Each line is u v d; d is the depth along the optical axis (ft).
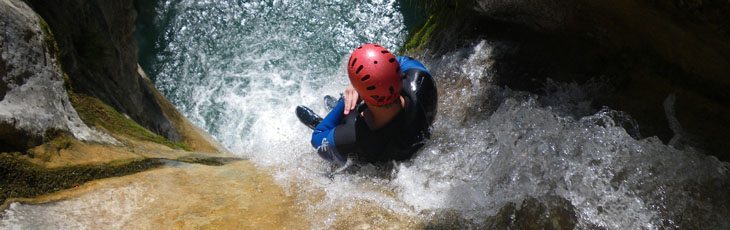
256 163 11.41
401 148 10.89
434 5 20.03
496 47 15.98
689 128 11.26
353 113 10.79
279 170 10.84
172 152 11.82
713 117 11.27
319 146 11.25
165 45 26.05
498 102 14.34
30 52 10.07
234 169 10.74
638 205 8.88
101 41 13.80
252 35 26.09
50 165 9.29
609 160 9.59
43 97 9.98
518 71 14.92
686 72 11.98
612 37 13.50
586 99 13.35
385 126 10.32
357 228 9.05
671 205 8.82
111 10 15.88
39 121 9.56
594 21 13.53
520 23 15.69
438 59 17.40
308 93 23.98
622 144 9.84
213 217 9.13
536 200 9.12
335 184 10.32
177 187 9.75
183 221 8.98
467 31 17.16
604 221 8.77
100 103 12.14
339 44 25.43
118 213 8.99
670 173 9.24
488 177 9.98
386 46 24.95
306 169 11.30
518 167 9.92
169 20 26.58
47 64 10.49
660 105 12.11
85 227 8.64
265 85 24.36
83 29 13.58
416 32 21.49
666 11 10.91
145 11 26.50
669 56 12.22
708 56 11.03
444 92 15.65
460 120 14.14
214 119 23.59
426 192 10.00
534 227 8.81
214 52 25.72
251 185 10.09
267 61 25.26
